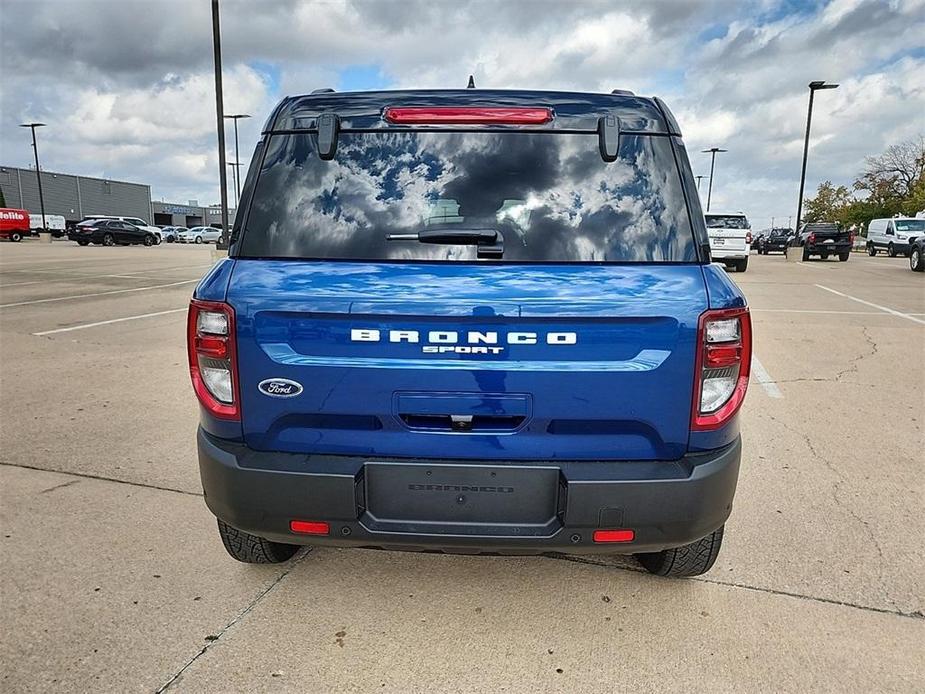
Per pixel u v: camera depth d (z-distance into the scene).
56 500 3.67
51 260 23.86
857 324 10.04
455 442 2.16
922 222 33.84
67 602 2.71
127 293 13.40
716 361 2.13
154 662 2.36
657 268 2.17
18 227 44.66
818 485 3.95
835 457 4.42
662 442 2.17
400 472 2.17
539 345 2.09
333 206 2.30
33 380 6.29
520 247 2.20
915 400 5.82
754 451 4.54
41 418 5.11
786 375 6.76
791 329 9.55
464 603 2.74
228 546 2.84
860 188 69.19
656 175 2.31
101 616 2.62
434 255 2.20
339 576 2.94
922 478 4.06
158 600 2.74
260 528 2.26
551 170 2.29
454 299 2.09
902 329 9.59
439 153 2.33
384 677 2.30
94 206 83.31
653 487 2.12
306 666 2.35
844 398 5.89
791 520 3.49
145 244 40.72
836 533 3.35
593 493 2.11
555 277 2.13
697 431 2.17
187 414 5.25
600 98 2.42
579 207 2.25
